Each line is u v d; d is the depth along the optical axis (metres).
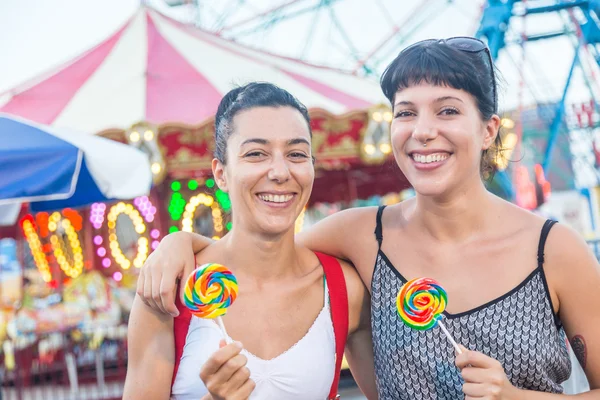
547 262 2.28
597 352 2.25
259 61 11.13
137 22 11.59
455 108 2.28
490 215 2.41
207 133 8.36
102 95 10.07
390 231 2.52
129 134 8.32
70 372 8.00
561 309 2.33
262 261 2.34
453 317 2.30
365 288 2.58
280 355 2.22
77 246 10.45
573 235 2.30
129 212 10.06
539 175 13.85
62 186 5.59
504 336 2.25
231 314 2.30
